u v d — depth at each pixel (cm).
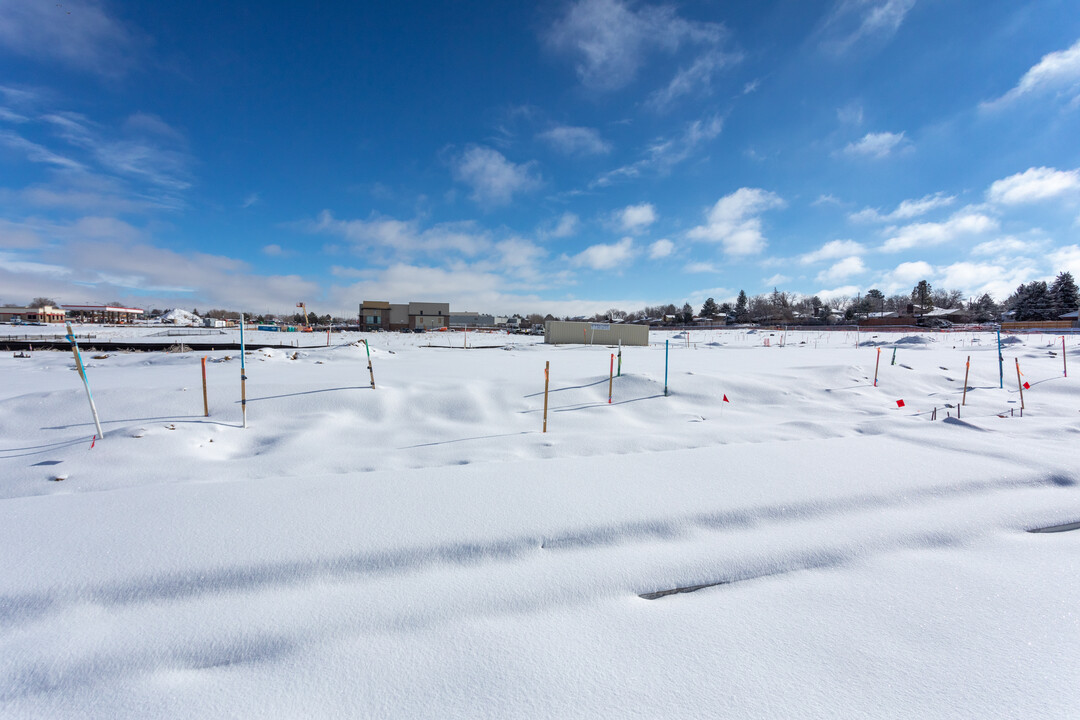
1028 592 251
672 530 318
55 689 186
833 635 218
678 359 1903
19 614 223
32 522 311
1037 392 1130
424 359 1806
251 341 2955
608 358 1920
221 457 582
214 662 203
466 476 414
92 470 492
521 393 941
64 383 1004
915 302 9662
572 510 338
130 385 915
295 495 365
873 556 293
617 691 185
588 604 243
